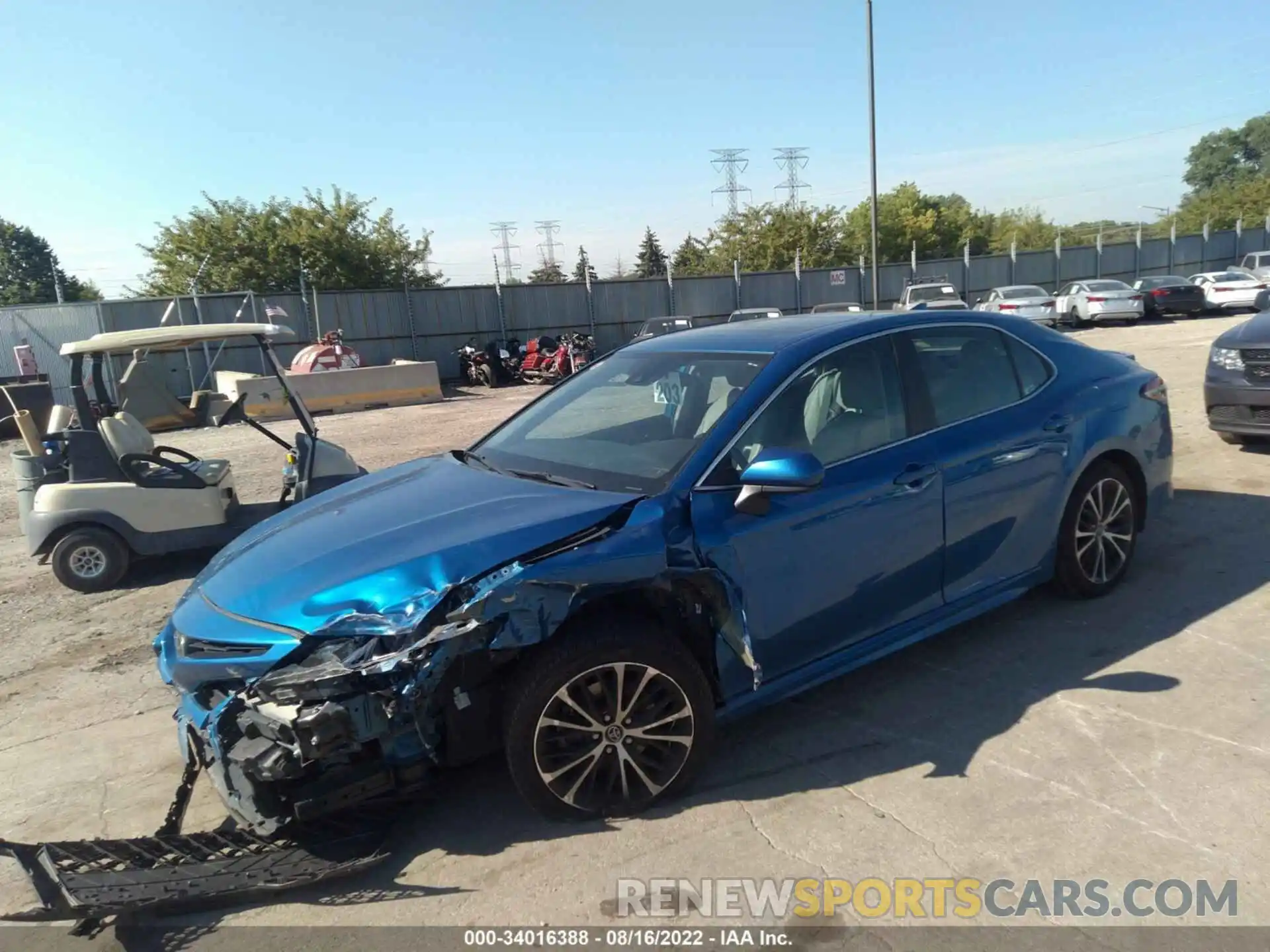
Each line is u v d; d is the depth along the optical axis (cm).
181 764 374
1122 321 2745
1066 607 457
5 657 523
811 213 4741
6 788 361
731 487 323
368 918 265
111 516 636
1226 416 761
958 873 268
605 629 296
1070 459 428
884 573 360
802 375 357
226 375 1669
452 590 275
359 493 377
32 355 1873
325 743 263
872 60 2259
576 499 318
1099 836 279
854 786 316
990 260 3325
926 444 376
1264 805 289
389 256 3562
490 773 342
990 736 342
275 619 284
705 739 313
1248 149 9275
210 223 3369
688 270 5719
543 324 2639
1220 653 395
